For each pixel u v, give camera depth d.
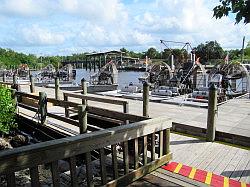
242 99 11.33
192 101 10.46
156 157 4.10
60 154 2.61
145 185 3.46
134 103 10.29
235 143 5.25
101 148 3.05
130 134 3.35
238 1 2.35
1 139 7.04
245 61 34.84
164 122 3.87
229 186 3.50
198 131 5.81
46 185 3.70
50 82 20.84
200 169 4.02
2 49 69.19
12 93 8.24
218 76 14.78
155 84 16.69
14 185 2.31
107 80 20.53
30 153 2.38
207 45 56.59
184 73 16.12
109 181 3.28
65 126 6.85
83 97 6.91
